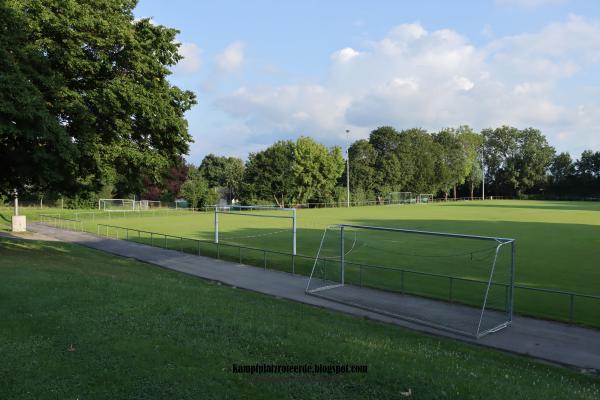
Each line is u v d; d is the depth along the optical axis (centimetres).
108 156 2294
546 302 1678
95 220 5641
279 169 9281
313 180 9369
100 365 681
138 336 809
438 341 1170
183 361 701
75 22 2100
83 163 2316
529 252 2794
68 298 1068
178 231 4256
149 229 4444
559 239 3412
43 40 2053
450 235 1530
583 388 842
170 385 620
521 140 13300
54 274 1457
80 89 2342
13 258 1953
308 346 797
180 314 977
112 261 2470
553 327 1359
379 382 650
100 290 1192
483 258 2586
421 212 6881
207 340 805
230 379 643
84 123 2241
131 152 2392
